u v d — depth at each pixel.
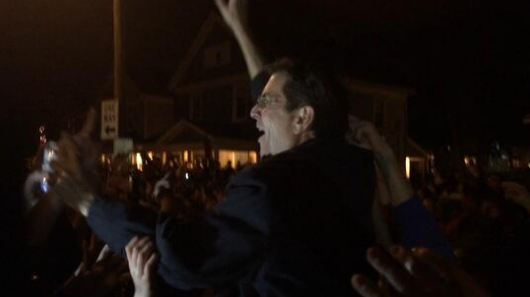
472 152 35.19
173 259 1.65
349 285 1.72
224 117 30.58
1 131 1.96
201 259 1.64
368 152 1.98
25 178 1.99
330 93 1.94
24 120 2.03
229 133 28.31
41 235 2.07
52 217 2.07
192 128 28.69
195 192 10.16
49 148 1.85
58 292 2.28
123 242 1.77
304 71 1.95
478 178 11.14
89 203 1.81
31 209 2.01
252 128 28.50
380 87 30.30
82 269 2.48
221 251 1.64
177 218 1.75
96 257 2.91
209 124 29.25
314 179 1.76
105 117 11.38
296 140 1.94
